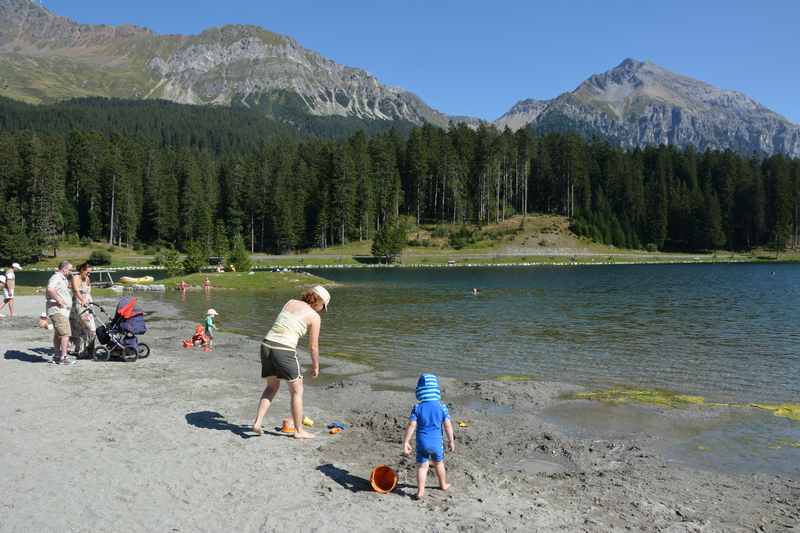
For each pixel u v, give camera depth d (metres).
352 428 11.25
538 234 146.88
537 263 127.25
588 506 7.60
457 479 8.45
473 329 27.58
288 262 122.88
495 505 7.45
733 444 10.66
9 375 14.70
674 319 31.53
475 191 162.00
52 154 134.00
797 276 78.88
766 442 10.78
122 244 136.62
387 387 15.58
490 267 117.25
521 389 15.09
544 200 170.25
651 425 11.95
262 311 37.09
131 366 16.92
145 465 8.40
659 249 155.12
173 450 9.15
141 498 7.16
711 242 151.75
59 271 16.48
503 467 9.32
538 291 54.38
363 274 94.06
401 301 44.03
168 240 142.25
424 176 159.00
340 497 7.46
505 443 10.70
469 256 132.25
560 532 6.68
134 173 147.50
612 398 14.25
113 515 6.63
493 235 145.88
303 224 142.00
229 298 47.75
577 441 10.80
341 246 142.50
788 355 20.48
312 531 6.39
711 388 15.46
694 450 10.32
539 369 18.16
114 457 8.69
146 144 182.00
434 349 21.94
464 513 7.12
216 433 10.23
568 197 161.25
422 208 160.88
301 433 10.23
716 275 82.88
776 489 8.42
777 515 7.48
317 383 16.02
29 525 6.27
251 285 59.97
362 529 6.50
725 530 7.00
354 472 8.55
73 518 6.50
